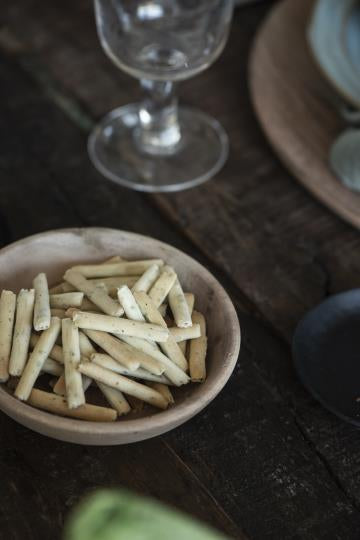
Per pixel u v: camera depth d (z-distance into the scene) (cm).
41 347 57
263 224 74
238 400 62
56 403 56
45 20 92
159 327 58
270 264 71
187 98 85
